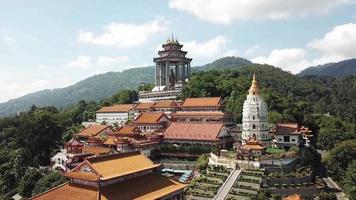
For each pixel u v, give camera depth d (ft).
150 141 561.43
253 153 443.73
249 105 520.42
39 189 450.71
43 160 588.09
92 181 251.39
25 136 603.67
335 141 617.62
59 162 520.01
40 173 497.46
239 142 536.83
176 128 595.06
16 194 487.20
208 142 546.67
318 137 652.89
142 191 274.77
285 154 442.91
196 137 557.74
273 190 384.47
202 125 579.48
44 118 621.31
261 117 516.73
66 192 258.98
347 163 498.69
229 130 589.73
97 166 262.88
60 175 460.14
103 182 254.47
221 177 417.08
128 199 255.91
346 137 627.46
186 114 651.66
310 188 396.37
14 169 534.37
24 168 536.83
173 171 495.41
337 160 509.35
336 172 497.05
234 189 389.39
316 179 439.63
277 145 517.96
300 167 443.32
